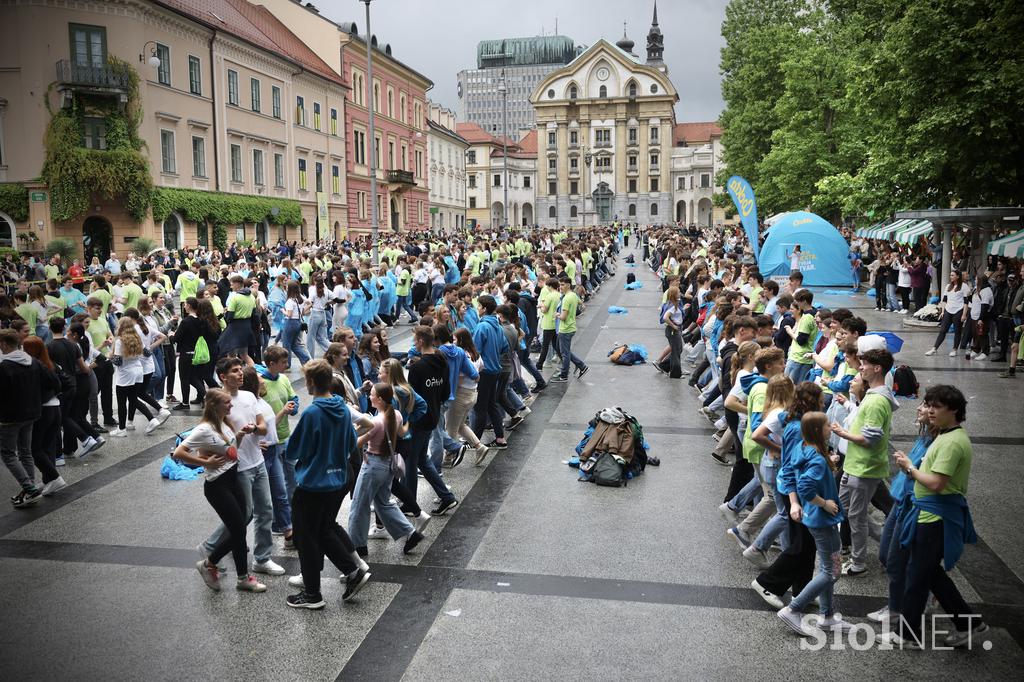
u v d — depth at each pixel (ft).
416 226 232.53
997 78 59.16
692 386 47.83
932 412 17.88
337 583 22.40
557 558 23.65
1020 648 18.62
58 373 32.24
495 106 650.02
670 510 27.61
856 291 103.96
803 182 119.55
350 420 20.95
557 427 39.04
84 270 95.81
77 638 19.24
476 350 33.88
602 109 378.12
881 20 74.84
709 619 19.99
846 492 22.21
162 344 43.91
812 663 17.98
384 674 17.57
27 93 103.65
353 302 61.16
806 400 19.56
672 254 91.50
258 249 120.16
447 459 33.27
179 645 18.89
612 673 17.54
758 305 46.93
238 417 22.09
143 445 36.27
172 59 117.29
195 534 25.93
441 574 22.67
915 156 68.54
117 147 106.83
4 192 104.42
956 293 55.83
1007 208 62.90
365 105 193.06
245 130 138.21
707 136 399.24
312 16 179.83
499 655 18.31
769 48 140.97
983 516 26.55
